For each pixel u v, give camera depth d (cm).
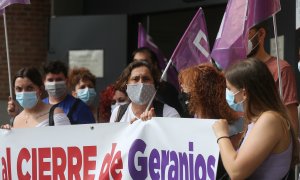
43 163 1055
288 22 1564
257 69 834
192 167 906
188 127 910
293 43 1546
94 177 1012
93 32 1953
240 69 840
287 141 824
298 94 1534
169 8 1894
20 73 1121
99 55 1944
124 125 988
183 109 1188
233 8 1075
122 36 1934
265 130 812
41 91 1138
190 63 1113
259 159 805
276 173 821
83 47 1956
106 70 1939
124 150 977
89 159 1018
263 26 1148
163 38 1941
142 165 960
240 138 898
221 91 912
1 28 2045
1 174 1088
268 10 1070
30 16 2061
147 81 1080
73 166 1031
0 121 2014
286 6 1569
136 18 1984
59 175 1044
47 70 1234
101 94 1388
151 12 1934
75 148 1028
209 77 914
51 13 2044
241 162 806
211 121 891
